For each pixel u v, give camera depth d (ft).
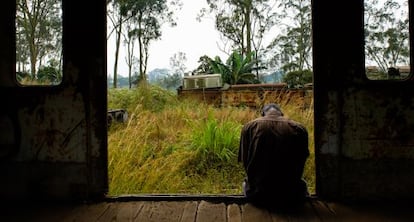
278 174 8.48
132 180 11.77
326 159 8.93
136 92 31.19
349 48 8.82
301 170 8.64
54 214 8.21
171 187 12.44
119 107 28.68
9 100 9.10
